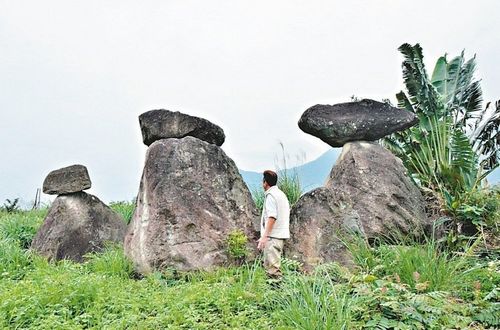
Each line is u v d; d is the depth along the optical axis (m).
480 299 6.08
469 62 12.79
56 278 7.19
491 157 12.34
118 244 10.07
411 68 12.30
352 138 9.88
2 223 11.76
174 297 6.36
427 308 5.50
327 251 8.09
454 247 8.69
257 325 5.42
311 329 4.96
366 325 5.28
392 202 9.09
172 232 8.28
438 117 12.07
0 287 7.06
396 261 6.98
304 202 8.65
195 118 9.48
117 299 6.28
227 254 8.45
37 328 5.54
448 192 10.21
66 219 10.27
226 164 9.24
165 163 8.78
